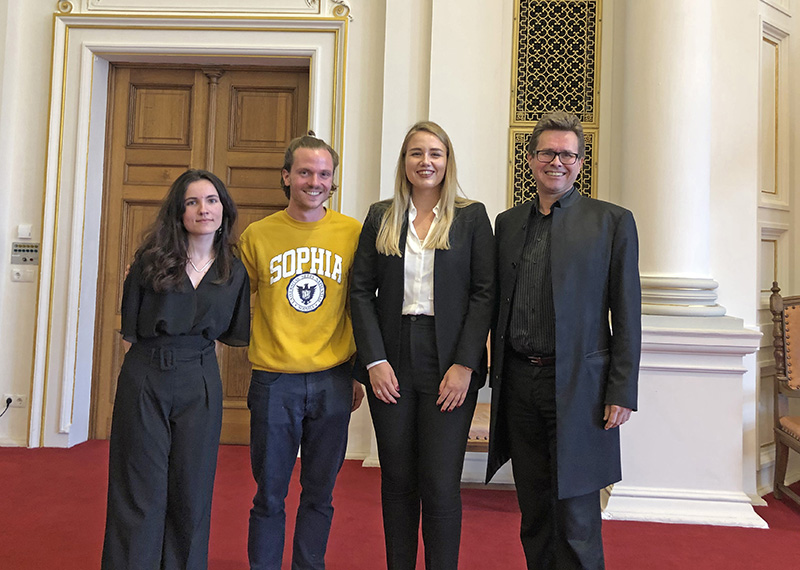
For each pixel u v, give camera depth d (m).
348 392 2.04
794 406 3.66
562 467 1.66
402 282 1.81
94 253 4.03
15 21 3.89
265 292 1.99
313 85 3.82
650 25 3.15
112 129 4.11
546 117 1.82
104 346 4.08
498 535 2.63
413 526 1.85
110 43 3.88
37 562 2.24
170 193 1.80
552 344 1.75
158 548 1.74
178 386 1.76
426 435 1.78
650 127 3.14
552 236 1.77
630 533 2.67
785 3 3.66
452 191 1.83
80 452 3.73
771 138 3.63
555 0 3.72
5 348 3.90
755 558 2.44
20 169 3.92
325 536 2.05
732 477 2.86
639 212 3.17
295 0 3.83
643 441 2.90
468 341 1.76
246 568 2.25
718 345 2.84
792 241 3.73
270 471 1.94
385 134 3.69
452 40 3.65
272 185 4.04
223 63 4.00
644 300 3.09
